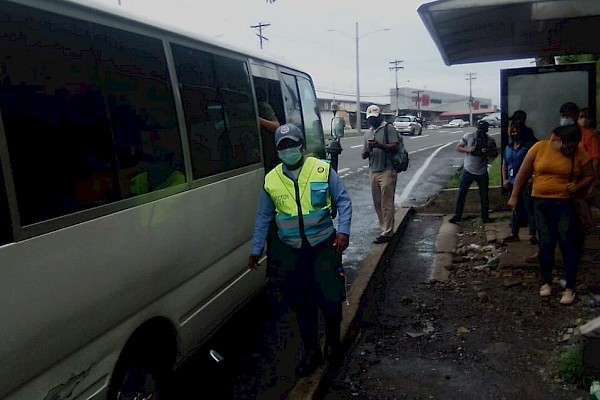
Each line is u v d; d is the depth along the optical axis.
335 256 4.06
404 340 4.91
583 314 5.14
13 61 2.42
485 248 7.54
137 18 3.46
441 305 5.70
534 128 8.52
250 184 4.96
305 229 3.95
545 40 7.54
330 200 4.11
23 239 2.32
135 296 3.09
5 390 2.20
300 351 4.79
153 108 3.49
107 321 2.84
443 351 4.66
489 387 4.04
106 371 2.83
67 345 2.54
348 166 20.02
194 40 4.20
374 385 4.16
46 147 2.53
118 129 3.10
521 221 7.66
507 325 5.06
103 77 3.03
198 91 4.16
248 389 4.16
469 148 8.98
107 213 2.88
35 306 2.35
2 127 2.30
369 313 5.56
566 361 4.10
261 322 5.42
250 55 5.43
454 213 10.34
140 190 3.23
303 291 4.12
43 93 2.56
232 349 4.85
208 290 4.06
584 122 7.24
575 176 5.21
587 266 6.25
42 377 2.40
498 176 13.48
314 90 8.06
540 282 6.02
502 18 6.08
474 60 9.11
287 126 3.95
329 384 4.18
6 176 2.28
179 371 4.45
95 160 2.86
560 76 8.30
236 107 4.87
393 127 7.69
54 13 2.71
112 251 2.88
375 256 6.97
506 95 8.57
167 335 3.59
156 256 3.32
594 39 7.48
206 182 4.07
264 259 5.23
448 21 6.26
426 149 28.84
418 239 8.58
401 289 6.25
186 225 3.71
